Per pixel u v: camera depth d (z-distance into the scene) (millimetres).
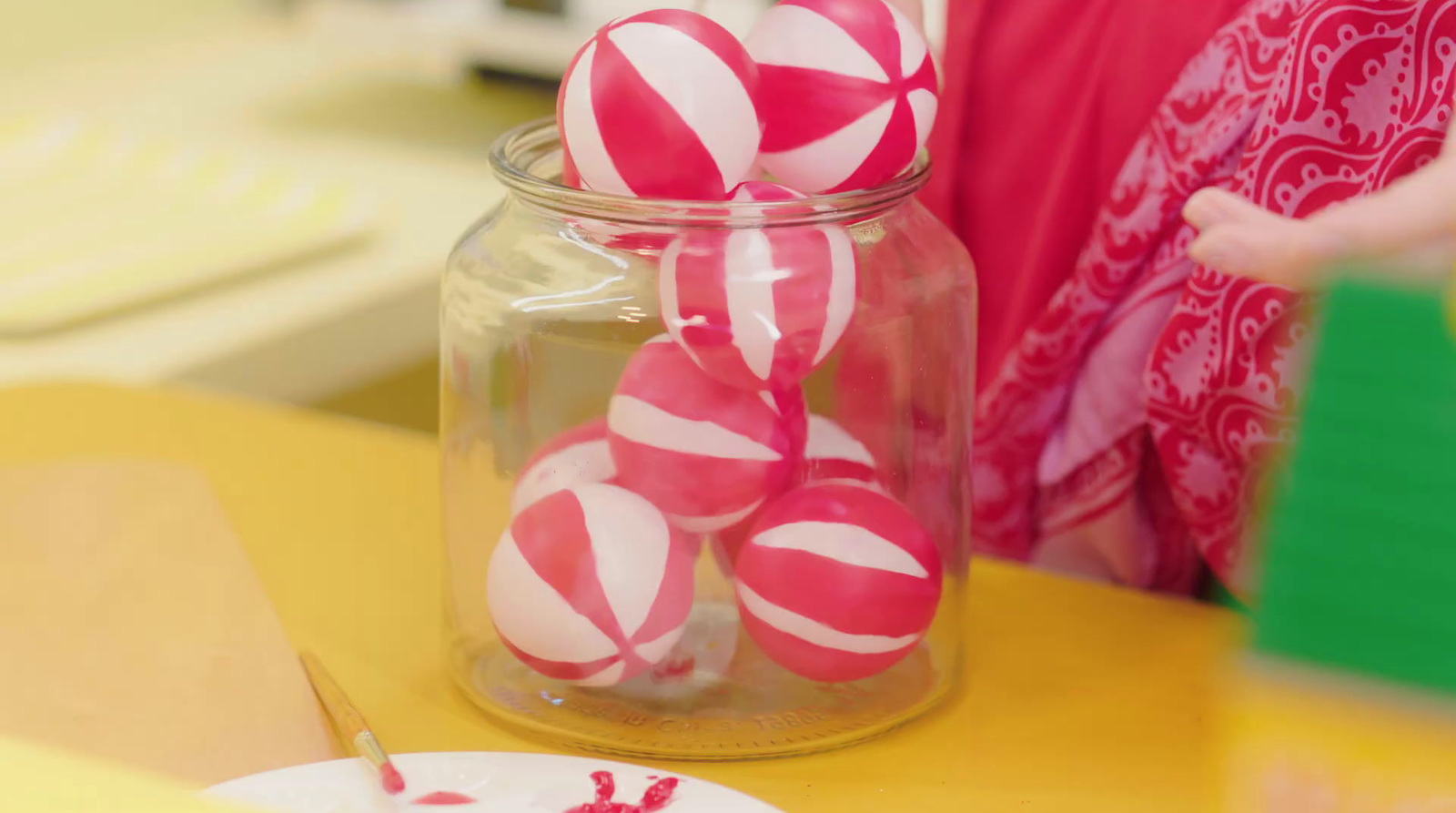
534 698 858
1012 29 1028
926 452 874
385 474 1062
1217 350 929
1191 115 955
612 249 845
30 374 1247
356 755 834
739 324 804
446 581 889
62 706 859
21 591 938
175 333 1358
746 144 806
